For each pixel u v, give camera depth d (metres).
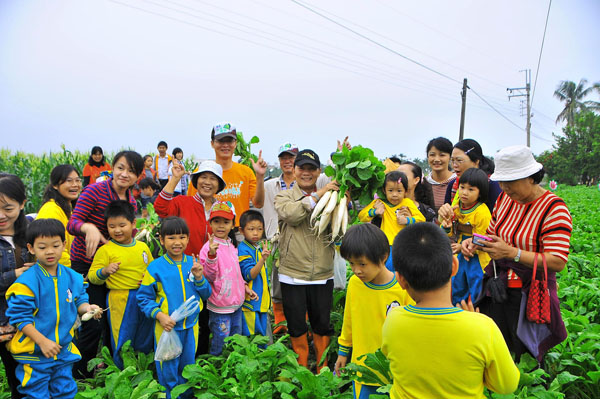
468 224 4.18
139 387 3.51
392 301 3.05
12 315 3.28
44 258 3.42
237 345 4.28
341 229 4.32
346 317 3.36
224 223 4.42
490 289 3.42
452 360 2.08
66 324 3.57
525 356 3.42
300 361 4.44
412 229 2.30
